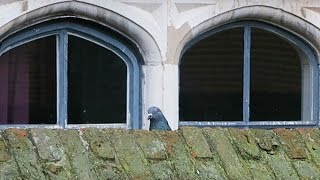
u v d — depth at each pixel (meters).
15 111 15.63
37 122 15.77
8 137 6.71
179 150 7.10
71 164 6.68
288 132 7.64
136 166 6.84
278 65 17.20
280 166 7.27
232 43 16.81
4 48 15.28
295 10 16.84
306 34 17.09
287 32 17.12
